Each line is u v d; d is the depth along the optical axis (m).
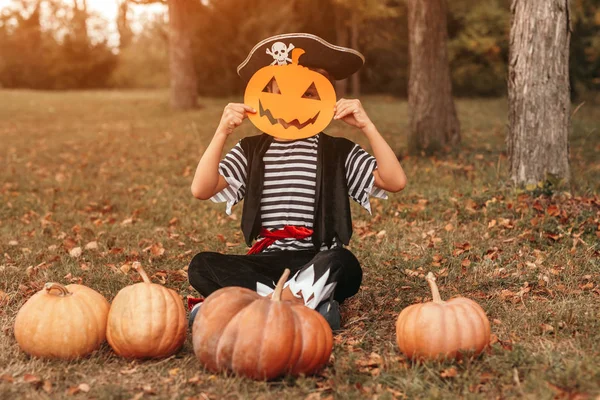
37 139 15.04
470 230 6.30
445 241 5.94
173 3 19.86
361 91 26.72
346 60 3.97
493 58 23.30
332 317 3.85
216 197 3.98
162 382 3.25
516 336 3.76
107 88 37.50
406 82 25.59
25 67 35.38
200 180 3.82
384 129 15.54
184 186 9.57
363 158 3.90
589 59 21.70
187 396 3.09
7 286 4.95
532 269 5.04
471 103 21.62
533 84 7.15
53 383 3.27
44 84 35.91
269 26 23.34
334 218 3.90
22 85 35.81
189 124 17.17
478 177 8.78
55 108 21.44
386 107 20.50
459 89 25.25
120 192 9.20
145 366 3.43
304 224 3.93
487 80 24.41
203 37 24.05
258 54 3.98
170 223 7.21
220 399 3.05
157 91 31.23
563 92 7.17
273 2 23.69
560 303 4.23
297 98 3.78
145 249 6.02
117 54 38.28
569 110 7.23
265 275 3.86
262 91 3.82
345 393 3.05
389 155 3.78
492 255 5.41
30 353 3.51
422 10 11.45
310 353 3.20
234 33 24.06
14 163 11.84
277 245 3.97
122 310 3.47
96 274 5.27
